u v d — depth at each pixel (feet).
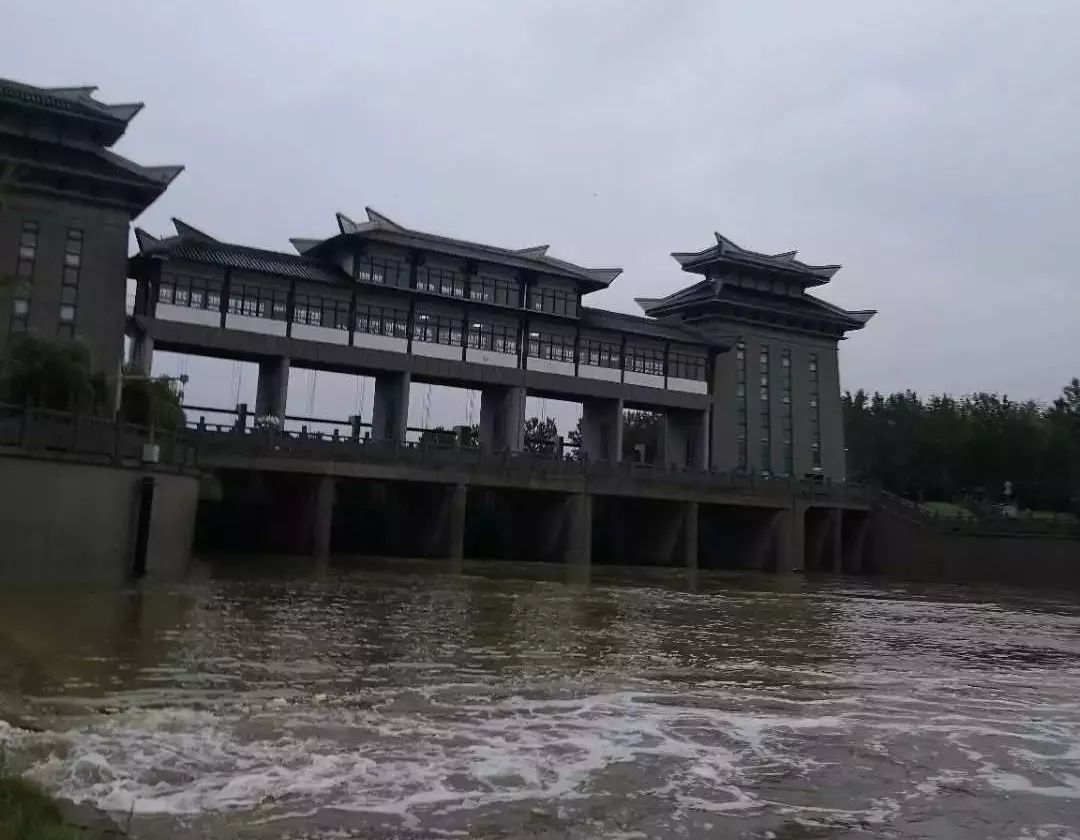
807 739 43.98
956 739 45.39
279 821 29.14
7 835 22.84
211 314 198.08
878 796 35.29
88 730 37.91
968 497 298.15
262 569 137.49
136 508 98.17
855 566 239.50
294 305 207.41
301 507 179.01
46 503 88.12
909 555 228.63
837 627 98.68
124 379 138.72
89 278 180.34
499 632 77.00
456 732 41.60
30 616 66.64
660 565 216.95
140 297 199.82
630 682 56.65
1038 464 296.92
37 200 178.19
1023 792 36.55
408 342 219.61
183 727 39.37
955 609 133.18
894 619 111.96
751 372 277.44
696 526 214.69
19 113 174.09
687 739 42.86
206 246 202.59
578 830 29.86
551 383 237.45
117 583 94.07
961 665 73.05
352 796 31.94
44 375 119.24
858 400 416.26
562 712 46.96
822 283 291.99
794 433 280.92
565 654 66.49
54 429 89.10
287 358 205.16
